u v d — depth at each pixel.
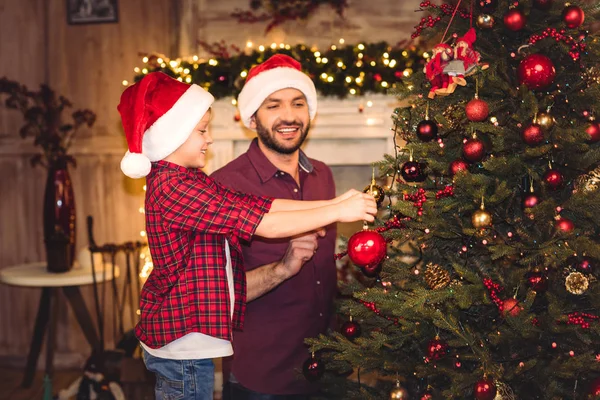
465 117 1.84
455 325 1.72
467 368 1.91
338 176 3.75
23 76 4.05
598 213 1.75
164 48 3.95
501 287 1.79
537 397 1.82
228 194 1.90
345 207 1.72
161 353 1.83
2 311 4.16
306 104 2.24
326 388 2.27
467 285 1.75
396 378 1.94
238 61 3.46
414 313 1.82
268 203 1.86
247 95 2.23
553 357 1.77
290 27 3.84
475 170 1.83
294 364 2.22
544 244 1.69
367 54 3.44
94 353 3.22
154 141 1.81
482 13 1.80
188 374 1.82
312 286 2.25
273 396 2.21
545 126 1.69
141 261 3.99
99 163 4.06
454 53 1.72
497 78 1.75
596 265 1.83
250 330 2.21
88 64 4.02
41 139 3.94
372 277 1.95
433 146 1.85
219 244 1.84
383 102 3.52
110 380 3.14
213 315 1.79
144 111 1.78
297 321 2.22
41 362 4.12
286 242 2.22
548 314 1.74
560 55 1.82
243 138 3.58
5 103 4.06
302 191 2.30
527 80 1.69
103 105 4.03
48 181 3.59
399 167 1.99
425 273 1.80
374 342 1.87
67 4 4.00
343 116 3.55
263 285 2.08
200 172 1.92
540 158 1.79
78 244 4.09
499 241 1.79
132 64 3.99
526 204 1.72
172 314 1.80
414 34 1.93
